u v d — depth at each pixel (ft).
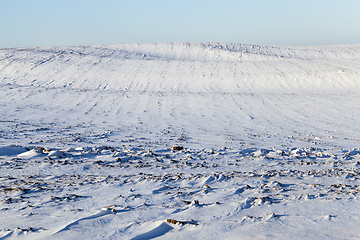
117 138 67.41
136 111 112.57
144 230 13.21
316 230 12.79
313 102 128.06
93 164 35.88
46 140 58.13
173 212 16.46
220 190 22.94
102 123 89.86
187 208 17.19
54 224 14.61
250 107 121.70
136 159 41.57
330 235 12.20
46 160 37.52
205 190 22.53
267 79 184.03
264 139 71.00
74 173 31.17
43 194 21.39
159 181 26.25
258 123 95.45
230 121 98.43
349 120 98.02
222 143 63.77
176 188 23.88
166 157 44.55
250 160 43.14
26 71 192.85
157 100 134.00
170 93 152.25
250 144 63.00
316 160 44.06
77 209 17.34
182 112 112.06
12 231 13.44
